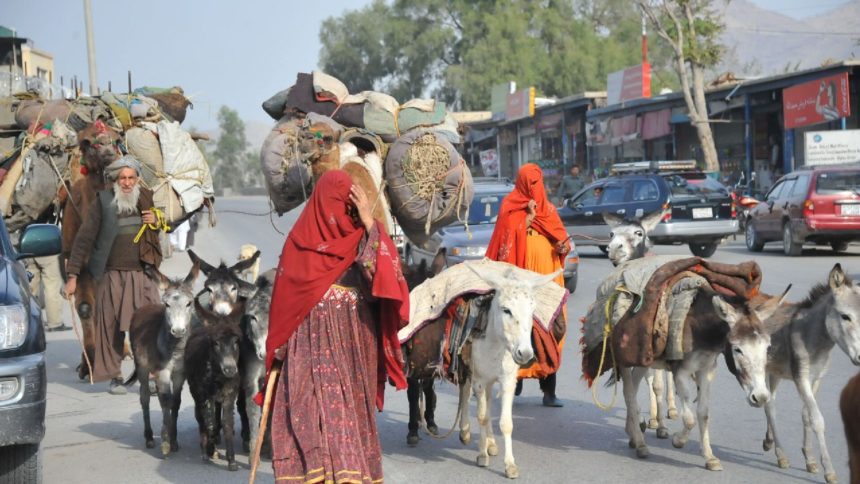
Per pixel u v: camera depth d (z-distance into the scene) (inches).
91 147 476.7
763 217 1018.7
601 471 327.0
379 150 404.5
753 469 323.3
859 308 305.6
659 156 1723.7
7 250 315.3
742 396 420.8
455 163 397.4
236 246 1222.3
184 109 558.3
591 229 1021.2
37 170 510.9
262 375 338.0
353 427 261.7
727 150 1561.3
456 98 3154.5
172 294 350.3
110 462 350.9
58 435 391.2
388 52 3149.6
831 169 943.0
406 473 331.3
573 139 1979.6
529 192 394.3
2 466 291.6
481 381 335.9
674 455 343.6
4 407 266.4
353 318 268.8
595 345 355.6
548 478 321.4
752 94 1418.6
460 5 3031.5
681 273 331.3
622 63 2972.4
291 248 268.8
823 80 1221.7
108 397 461.7
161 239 493.0
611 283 351.3
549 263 395.5
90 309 488.1
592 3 3189.0
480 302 327.9
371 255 266.1
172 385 361.1
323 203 266.7
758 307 326.6
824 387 426.6
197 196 501.0
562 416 407.8
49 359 560.1
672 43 1475.1
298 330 266.7
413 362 346.3
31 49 2250.2
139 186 450.3
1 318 272.4
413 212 399.2
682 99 1560.0
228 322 329.1
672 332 323.6
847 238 946.1
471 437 380.8
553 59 2945.4
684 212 964.6
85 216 458.0
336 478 253.1
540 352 342.6
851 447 214.4
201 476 331.9
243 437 366.3
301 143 388.2
